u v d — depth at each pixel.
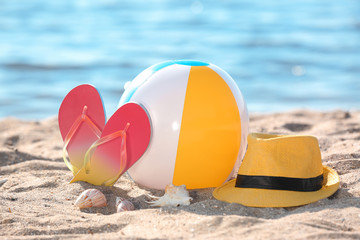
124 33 8.94
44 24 9.62
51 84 5.68
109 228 2.24
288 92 5.40
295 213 2.28
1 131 3.30
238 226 2.20
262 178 2.37
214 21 10.34
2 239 2.19
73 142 2.56
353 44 7.91
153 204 2.38
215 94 2.42
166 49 7.64
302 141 2.37
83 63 6.66
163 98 2.40
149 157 2.42
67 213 2.35
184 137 2.39
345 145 2.86
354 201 2.32
